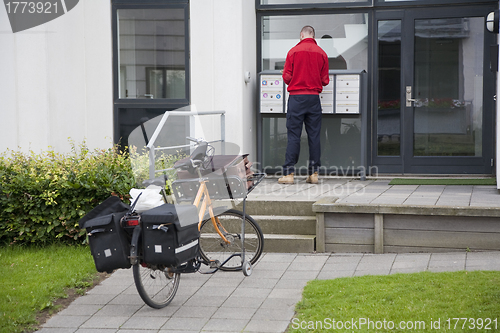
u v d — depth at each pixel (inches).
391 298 136.5
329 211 189.2
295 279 162.9
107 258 132.0
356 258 181.6
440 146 277.9
